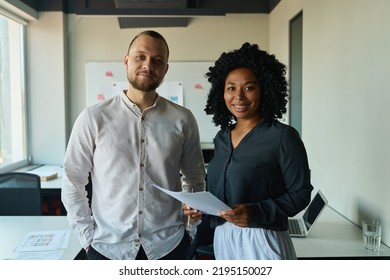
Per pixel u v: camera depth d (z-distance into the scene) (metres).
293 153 1.30
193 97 4.83
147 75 1.46
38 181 2.54
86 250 1.55
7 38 4.15
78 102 4.80
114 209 1.47
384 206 1.82
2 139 3.98
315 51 2.85
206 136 4.86
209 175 1.49
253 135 1.37
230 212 1.24
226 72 1.40
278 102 1.35
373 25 1.89
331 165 2.53
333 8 2.46
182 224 1.61
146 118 1.51
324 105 2.66
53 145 4.64
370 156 1.95
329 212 2.42
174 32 4.78
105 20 4.73
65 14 4.64
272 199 1.33
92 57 4.77
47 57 4.55
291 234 2.03
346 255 1.76
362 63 2.02
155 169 1.50
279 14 4.21
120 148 1.46
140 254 1.49
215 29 4.79
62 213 3.39
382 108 1.81
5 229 2.12
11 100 4.24
